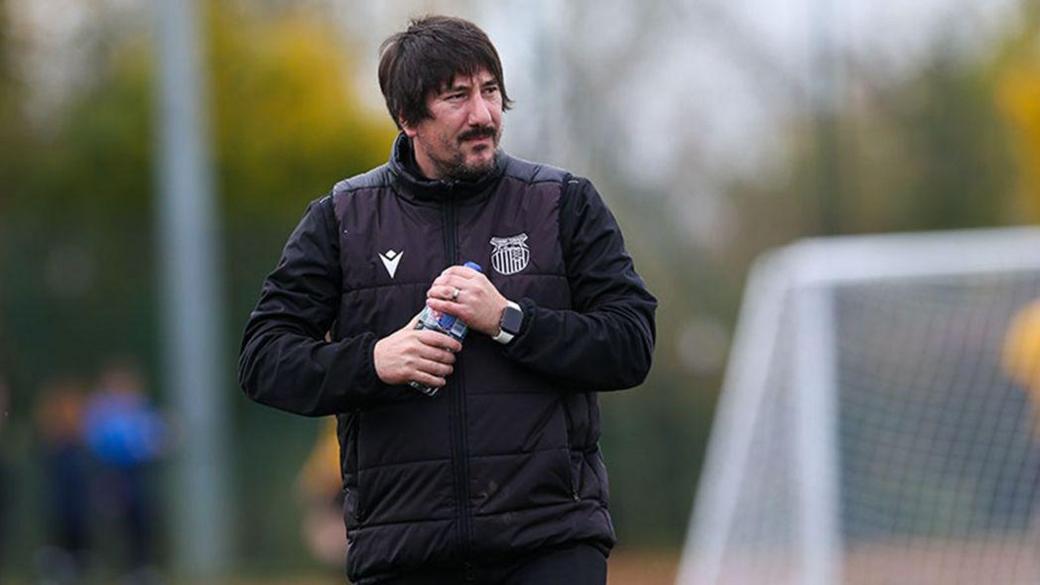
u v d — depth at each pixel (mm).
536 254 17141
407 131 17203
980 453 36344
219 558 65500
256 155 90625
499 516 16719
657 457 78062
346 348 16750
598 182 80250
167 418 70000
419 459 16766
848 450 36656
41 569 66500
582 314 17094
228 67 91125
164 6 66125
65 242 74375
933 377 36750
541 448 16828
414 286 17062
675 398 78938
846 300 37156
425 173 17328
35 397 72812
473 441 16750
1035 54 83125
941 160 84688
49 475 68000
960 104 84625
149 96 90812
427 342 16422
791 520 35750
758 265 83000
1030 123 70500
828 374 36562
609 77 80312
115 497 65250
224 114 90625
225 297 76000
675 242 82125
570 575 16859
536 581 16859
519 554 16875
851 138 85250
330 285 17438
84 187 90438
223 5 92125
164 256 68312
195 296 66125
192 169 66312
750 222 84000
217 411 67375
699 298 82000
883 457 36531
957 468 36344
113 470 65188
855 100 85438
